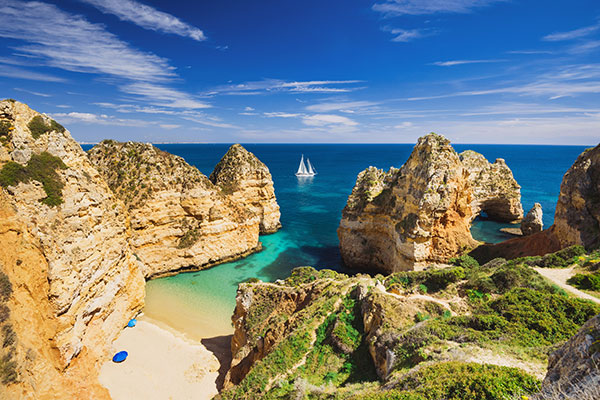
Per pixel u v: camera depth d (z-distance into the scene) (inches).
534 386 357.1
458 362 471.8
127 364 1093.1
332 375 689.0
